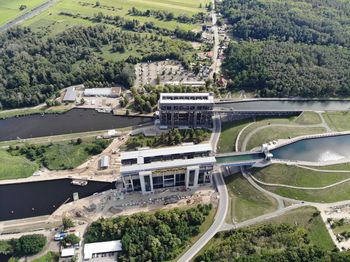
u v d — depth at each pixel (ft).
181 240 519.19
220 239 527.81
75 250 523.29
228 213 583.17
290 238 498.69
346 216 550.77
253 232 520.42
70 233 552.00
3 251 517.96
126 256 495.00
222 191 641.81
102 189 652.48
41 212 604.49
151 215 555.28
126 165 611.88
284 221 550.36
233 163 648.38
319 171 639.76
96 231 540.11
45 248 529.04
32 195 643.45
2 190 655.76
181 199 622.95
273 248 487.61
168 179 633.20
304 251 461.78
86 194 642.22
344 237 510.58
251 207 593.01
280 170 645.51
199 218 552.00
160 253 489.67
